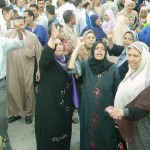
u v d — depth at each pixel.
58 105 3.78
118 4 8.37
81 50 3.91
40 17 6.30
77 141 4.63
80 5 7.71
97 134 3.54
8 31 4.81
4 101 3.98
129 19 5.93
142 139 2.87
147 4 7.54
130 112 2.68
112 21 6.64
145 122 2.84
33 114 5.29
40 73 3.76
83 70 3.63
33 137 4.75
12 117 5.21
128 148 3.10
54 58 3.71
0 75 3.88
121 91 3.16
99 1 8.42
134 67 3.08
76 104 3.85
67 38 5.29
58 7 7.85
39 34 5.50
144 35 4.50
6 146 4.04
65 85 3.79
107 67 3.52
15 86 5.08
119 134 3.57
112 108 2.82
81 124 3.67
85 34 4.18
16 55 4.99
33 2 7.96
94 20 6.02
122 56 4.08
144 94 2.73
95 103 3.49
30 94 5.11
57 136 3.84
